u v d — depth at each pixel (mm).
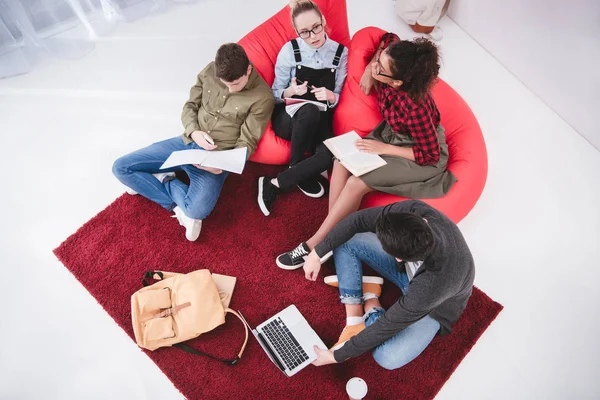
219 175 2084
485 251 2152
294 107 2088
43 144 2439
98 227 2150
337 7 2223
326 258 1986
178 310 1825
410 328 1657
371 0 3115
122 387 1797
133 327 1858
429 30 2934
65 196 2264
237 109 2029
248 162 2389
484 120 2609
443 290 1372
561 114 2633
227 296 1953
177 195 2055
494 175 2398
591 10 2191
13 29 2666
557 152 2496
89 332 1908
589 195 2340
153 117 2553
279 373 1819
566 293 2047
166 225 2172
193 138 2068
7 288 1999
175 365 1831
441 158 1954
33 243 2121
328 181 2340
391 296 2006
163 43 2898
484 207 2291
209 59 2816
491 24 2799
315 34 1893
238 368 1829
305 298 1998
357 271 1874
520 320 1975
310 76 2117
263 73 2271
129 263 2059
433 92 2160
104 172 2346
